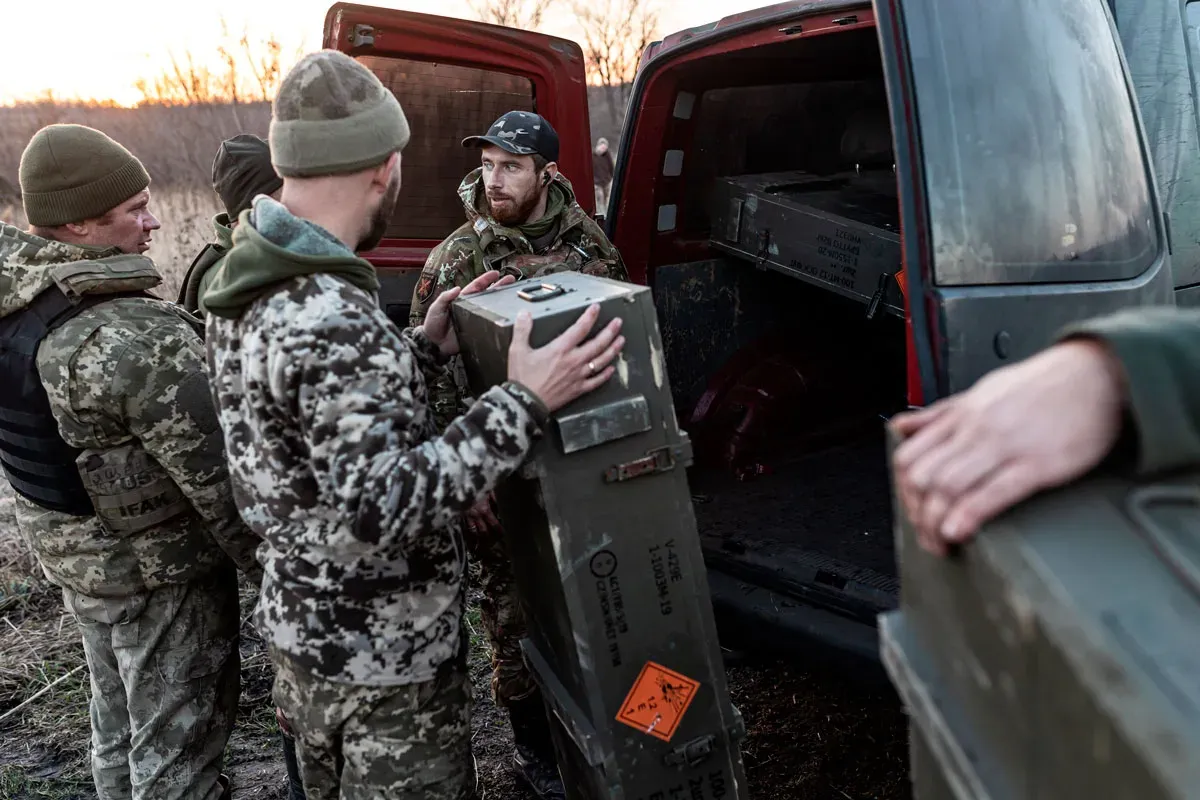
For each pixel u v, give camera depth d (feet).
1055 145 5.87
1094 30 6.55
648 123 8.75
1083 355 1.79
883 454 10.07
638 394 4.53
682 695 4.79
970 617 1.94
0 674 9.43
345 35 9.70
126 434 5.74
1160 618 1.53
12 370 5.64
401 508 4.04
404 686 4.74
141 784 6.04
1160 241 6.74
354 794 4.85
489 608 7.18
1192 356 1.69
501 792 7.51
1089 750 1.52
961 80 5.46
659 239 9.33
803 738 7.60
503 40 10.77
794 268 9.28
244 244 4.33
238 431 4.66
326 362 4.16
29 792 7.80
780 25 7.12
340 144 4.53
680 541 4.70
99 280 5.68
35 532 6.09
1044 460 1.75
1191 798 1.27
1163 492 1.79
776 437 9.86
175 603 6.11
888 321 11.03
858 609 6.54
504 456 4.21
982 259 5.29
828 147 10.83
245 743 8.39
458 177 11.00
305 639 4.63
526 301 4.96
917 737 2.38
